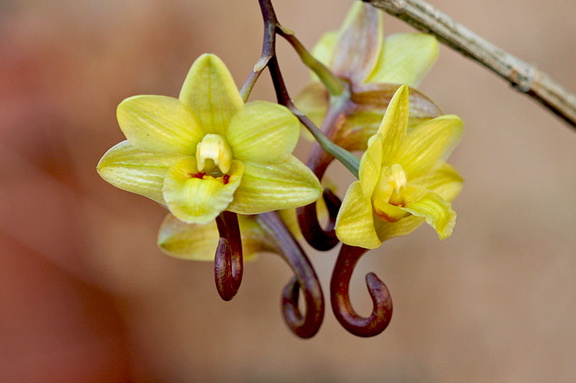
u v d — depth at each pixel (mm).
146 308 379
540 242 352
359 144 196
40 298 357
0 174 370
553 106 208
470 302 354
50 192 375
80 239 375
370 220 183
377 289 185
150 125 183
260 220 196
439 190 192
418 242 361
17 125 377
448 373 351
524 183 357
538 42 371
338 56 201
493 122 364
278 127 181
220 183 182
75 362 354
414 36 201
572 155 355
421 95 193
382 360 358
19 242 364
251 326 376
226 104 181
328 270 360
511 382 343
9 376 344
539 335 345
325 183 203
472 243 358
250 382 370
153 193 184
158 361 377
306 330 193
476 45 203
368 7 201
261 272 377
